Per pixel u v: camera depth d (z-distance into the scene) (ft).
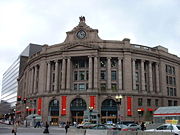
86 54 231.91
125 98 224.94
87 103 220.43
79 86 236.22
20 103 360.69
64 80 233.76
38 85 259.39
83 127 158.51
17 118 371.97
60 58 244.22
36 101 258.57
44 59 258.37
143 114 231.09
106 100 226.79
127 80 230.48
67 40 246.88
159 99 250.37
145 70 253.65
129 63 234.79
